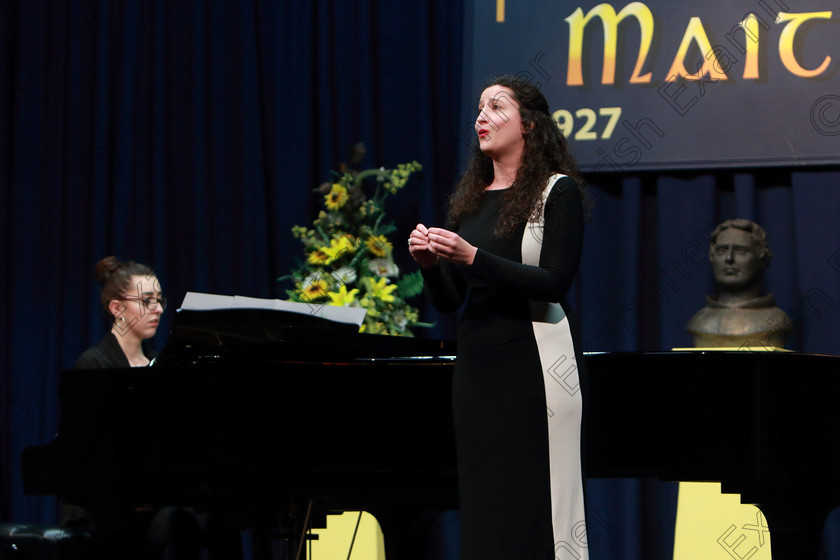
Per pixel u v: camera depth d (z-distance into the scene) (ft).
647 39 28.43
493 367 13.71
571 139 28.60
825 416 17.49
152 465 17.46
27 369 31.58
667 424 17.29
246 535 29.78
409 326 26.89
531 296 13.29
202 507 18.38
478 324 14.01
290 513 18.04
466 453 13.79
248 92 30.89
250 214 30.60
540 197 13.84
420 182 29.71
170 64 31.78
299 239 30.35
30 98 32.09
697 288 28.12
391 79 30.55
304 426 17.12
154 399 17.57
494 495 13.52
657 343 28.86
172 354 17.97
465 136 28.91
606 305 28.96
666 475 17.24
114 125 31.89
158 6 31.68
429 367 17.12
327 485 17.15
